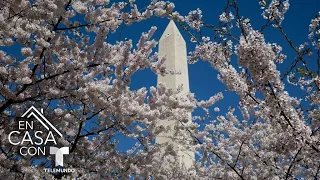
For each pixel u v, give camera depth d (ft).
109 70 17.28
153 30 16.53
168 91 16.65
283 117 11.53
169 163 20.11
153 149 17.33
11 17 12.71
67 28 14.60
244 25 12.93
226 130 19.33
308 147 11.79
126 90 16.39
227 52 13.44
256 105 12.16
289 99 11.23
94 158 16.87
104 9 15.48
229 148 18.88
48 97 15.02
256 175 17.49
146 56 16.48
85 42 16.40
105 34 15.51
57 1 13.20
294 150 13.00
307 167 16.60
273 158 16.78
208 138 17.90
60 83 15.51
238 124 19.56
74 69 15.03
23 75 13.75
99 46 15.42
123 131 17.02
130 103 15.80
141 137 17.35
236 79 11.91
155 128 17.28
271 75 11.03
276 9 13.08
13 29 12.69
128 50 15.52
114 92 15.34
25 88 14.40
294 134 11.52
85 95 15.43
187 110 17.11
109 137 17.20
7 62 13.85
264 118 13.69
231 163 17.29
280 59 13.33
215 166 19.44
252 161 17.16
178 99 16.89
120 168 16.51
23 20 12.96
